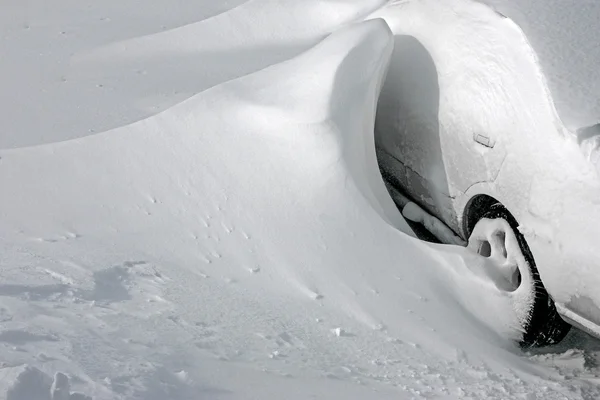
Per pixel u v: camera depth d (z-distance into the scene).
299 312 6.43
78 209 7.07
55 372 4.41
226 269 6.73
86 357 4.78
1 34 11.37
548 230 6.11
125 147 7.44
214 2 12.98
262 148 7.21
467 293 6.75
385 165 8.02
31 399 3.94
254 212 7.03
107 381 4.45
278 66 7.64
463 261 6.86
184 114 7.49
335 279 6.73
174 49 10.67
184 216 7.05
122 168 7.34
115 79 9.63
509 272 6.77
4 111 8.70
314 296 6.62
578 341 6.80
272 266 6.79
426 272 6.82
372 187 7.26
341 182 7.05
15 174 7.34
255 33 11.07
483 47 6.89
